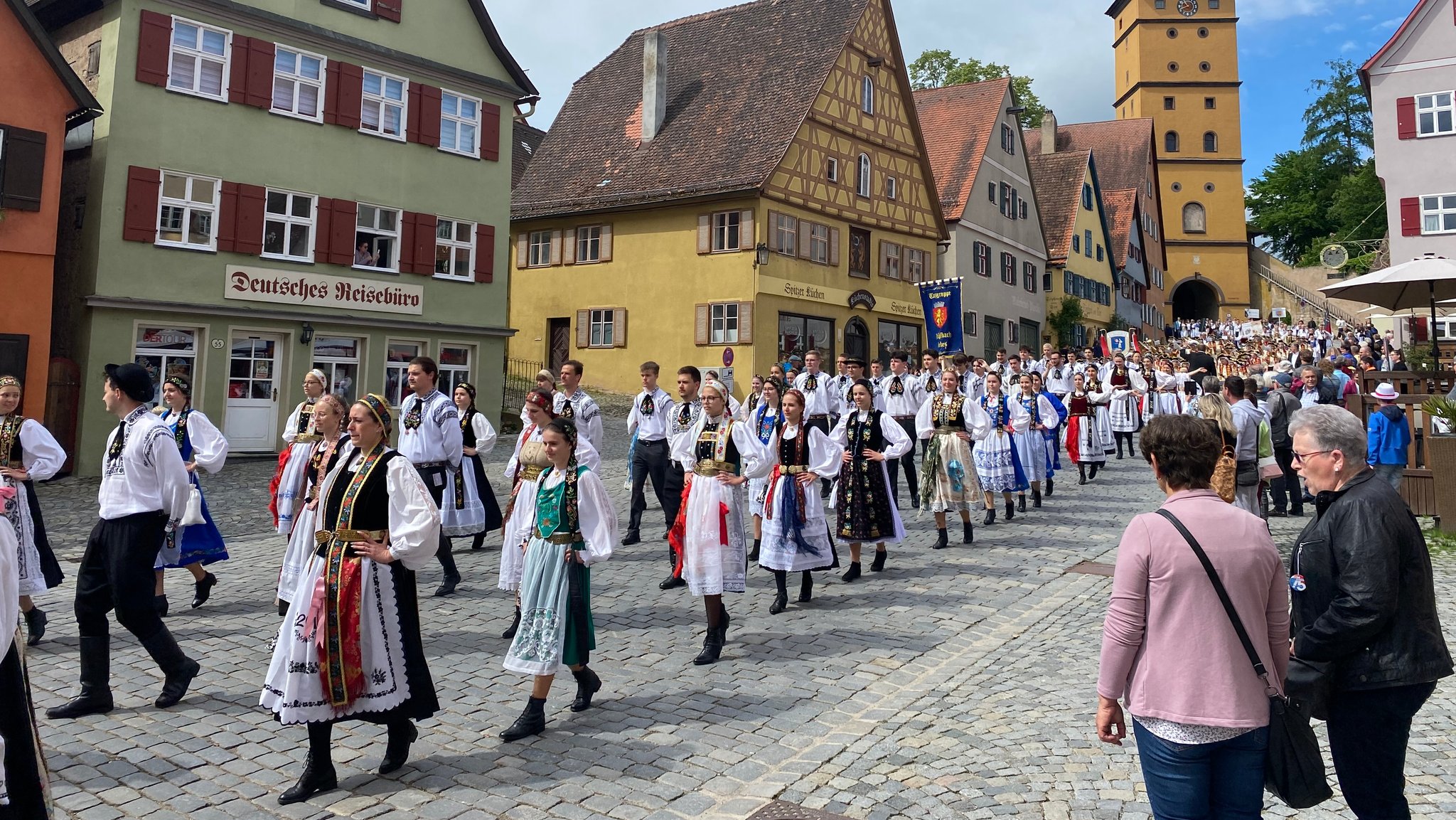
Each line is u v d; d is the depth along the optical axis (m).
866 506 9.23
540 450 5.53
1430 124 33.09
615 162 32.03
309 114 20.31
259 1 19.36
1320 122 73.94
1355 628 3.02
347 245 20.69
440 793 4.52
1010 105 41.38
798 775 4.67
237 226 18.97
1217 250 69.38
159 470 5.58
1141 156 59.94
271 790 4.55
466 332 22.98
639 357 29.84
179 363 18.45
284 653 4.45
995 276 39.62
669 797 4.48
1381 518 3.08
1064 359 21.89
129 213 17.58
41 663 6.54
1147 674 2.91
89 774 4.70
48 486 15.77
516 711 5.66
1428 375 14.33
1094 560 10.03
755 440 6.92
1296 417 3.37
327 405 6.05
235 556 10.41
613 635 7.33
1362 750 3.15
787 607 8.25
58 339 18.12
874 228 32.59
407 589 4.66
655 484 11.12
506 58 23.88
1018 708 5.57
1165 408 21.81
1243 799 2.82
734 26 34.34
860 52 31.91
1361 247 63.91
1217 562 2.87
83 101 16.95
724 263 28.33
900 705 5.70
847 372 14.17
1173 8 70.81
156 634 5.61
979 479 12.16
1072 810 4.21
